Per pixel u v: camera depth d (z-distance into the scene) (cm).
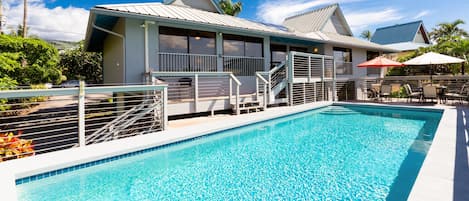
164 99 678
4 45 1180
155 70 941
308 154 560
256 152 584
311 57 1316
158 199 373
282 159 533
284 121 937
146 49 916
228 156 559
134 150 523
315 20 1862
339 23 1972
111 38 1241
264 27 1306
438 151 444
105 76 1517
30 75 1239
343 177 429
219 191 393
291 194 375
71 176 443
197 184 421
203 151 598
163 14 944
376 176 429
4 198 310
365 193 369
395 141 644
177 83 934
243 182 423
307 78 1259
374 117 998
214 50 1110
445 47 1692
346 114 1079
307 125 873
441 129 615
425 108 1023
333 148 599
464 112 871
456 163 384
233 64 1162
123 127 693
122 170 485
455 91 1175
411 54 2033
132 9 907
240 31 1112
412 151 557
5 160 471
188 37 1034
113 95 1241
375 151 564
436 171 354
